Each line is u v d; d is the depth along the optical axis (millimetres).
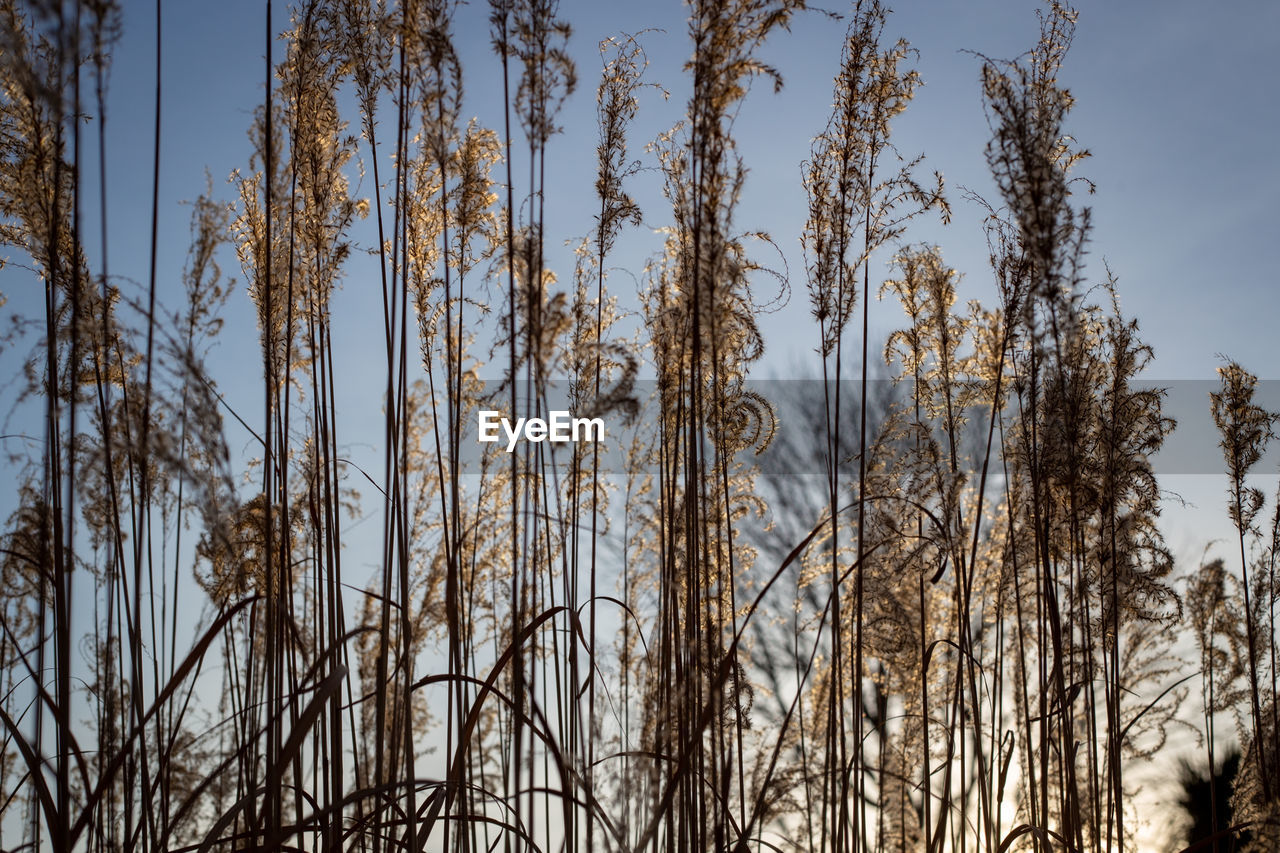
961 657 3059
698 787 2510
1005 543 3551
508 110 2354
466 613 3160
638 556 3791
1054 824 3570
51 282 2322
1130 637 4066
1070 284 2617
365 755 2867
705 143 2506
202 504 2098
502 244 3010
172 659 2768
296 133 3006
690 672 2457
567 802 2209
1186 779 4887
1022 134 2621
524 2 2402
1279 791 3387
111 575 2293
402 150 2693
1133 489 3631
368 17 2992
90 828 2264
